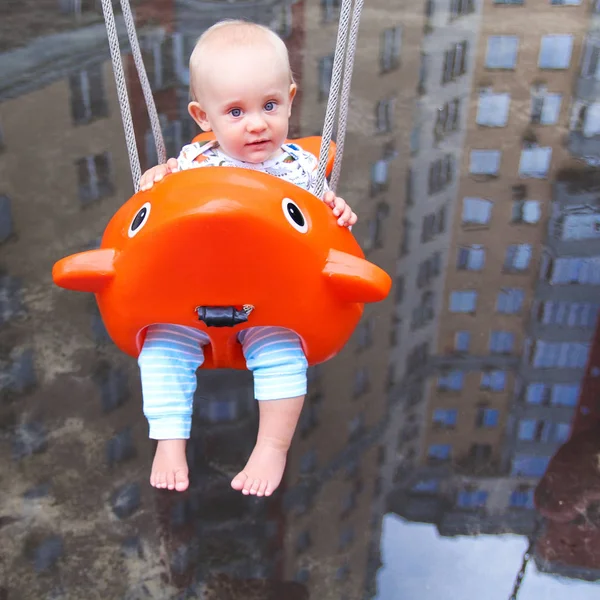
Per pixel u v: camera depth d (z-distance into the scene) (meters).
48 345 2.19
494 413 2.05
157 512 1.77
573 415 2.05
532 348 2.25
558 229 2.73
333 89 1.55
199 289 1.37
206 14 4.77
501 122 3.47
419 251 2.60
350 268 1.43
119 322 1.48
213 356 1.62
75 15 4.64
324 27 4.61
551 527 1.75
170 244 1.30
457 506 1.79
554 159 3.18
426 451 1.94
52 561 1.65
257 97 1.62
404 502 1.81
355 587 1.61
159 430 1.55
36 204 2.77
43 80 3.72
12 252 2.52
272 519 1.76
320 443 1.94
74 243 2.57
